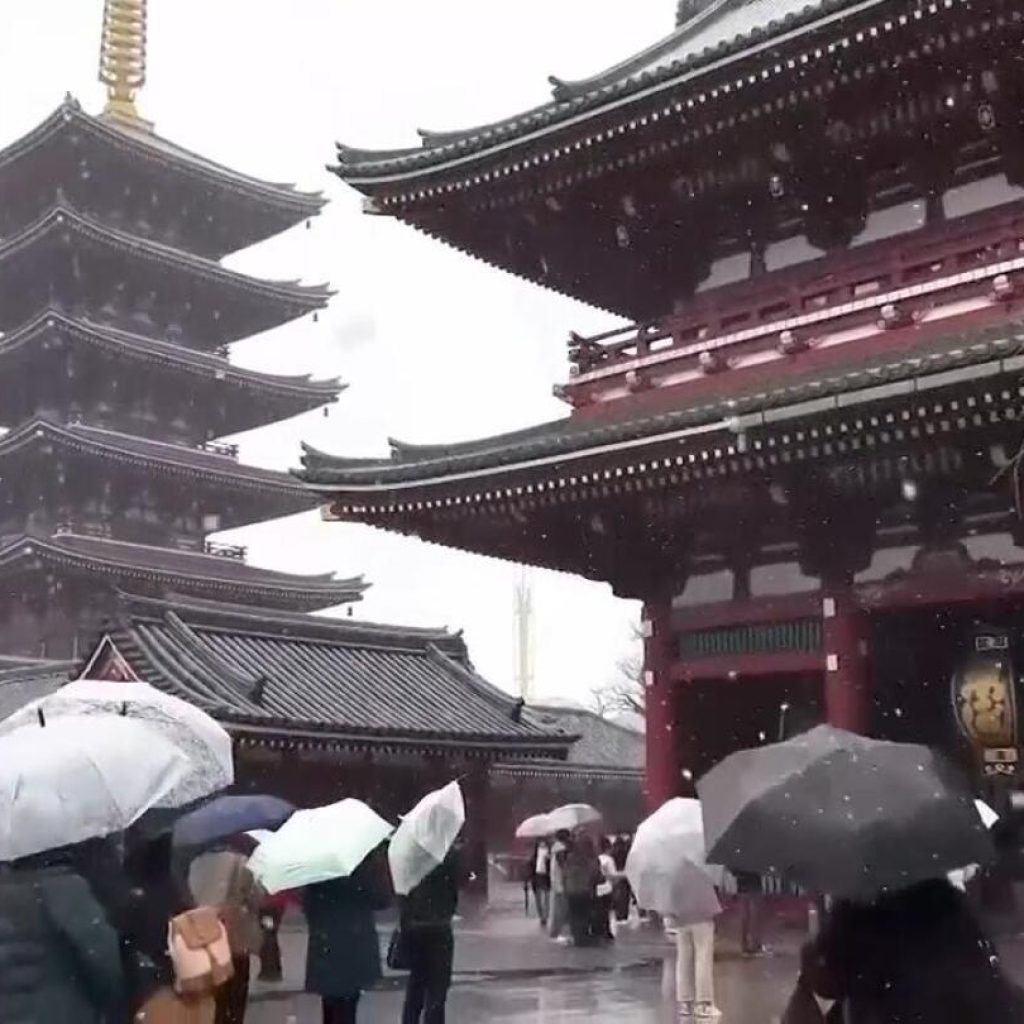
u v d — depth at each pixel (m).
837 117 19.78
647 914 26.97
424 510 22.23
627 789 52.62
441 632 35.03
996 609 21.27
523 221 23.98
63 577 47.31
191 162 50.38
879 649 21.08
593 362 23.94
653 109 20.30
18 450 47.31
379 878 11.55
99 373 49.31
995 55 17.98
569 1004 16.53
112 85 53.00
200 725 9.80
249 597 50.84
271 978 18.45
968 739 20.09
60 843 7.05
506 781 48.88
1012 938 18.64
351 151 23.94
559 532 23.17
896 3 17.27
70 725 7.80
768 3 26.47
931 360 15.98
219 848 10.94
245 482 50.94
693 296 23.69
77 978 6.12
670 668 22.38
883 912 6.03
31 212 52.22
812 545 20.27
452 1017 15.48
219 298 51.94
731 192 21.92
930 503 19.20
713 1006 14.05
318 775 27.77
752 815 6.35
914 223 20.66
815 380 18.30
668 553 22.36
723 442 18.27
